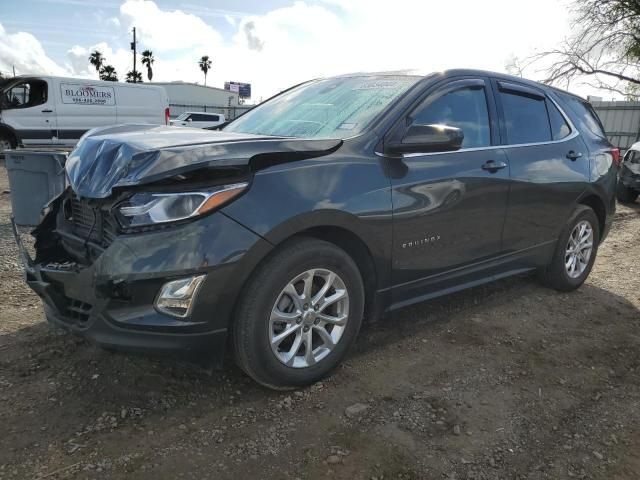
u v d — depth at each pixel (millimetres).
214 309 2557
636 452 2574
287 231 2688
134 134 3014
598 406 2967
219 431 2598
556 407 2938
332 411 2799
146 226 2465
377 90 3598
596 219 4895
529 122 4246
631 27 17281
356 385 3062
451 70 3727
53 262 2996
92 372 3078
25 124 15953
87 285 2596
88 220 2869
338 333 3055
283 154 2773
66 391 2891
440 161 3418
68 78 16688
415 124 3297
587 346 3719
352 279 3029
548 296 4676
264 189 2656
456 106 3658
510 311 4289
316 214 2773
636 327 4090
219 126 4188
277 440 2547
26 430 2551
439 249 3471
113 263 2475
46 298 2848
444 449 2529
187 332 2533
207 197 2500
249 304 2670
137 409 2752
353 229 2959
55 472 2279
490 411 2863
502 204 3830
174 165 2482
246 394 2924
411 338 3715
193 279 2484
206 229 2494
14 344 3391
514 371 3314
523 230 4098
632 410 2939
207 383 3008
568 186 4410
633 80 17750
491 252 3887
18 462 2332
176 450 2447
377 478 2318
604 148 4977
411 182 3221
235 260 2545
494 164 3736
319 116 3564
